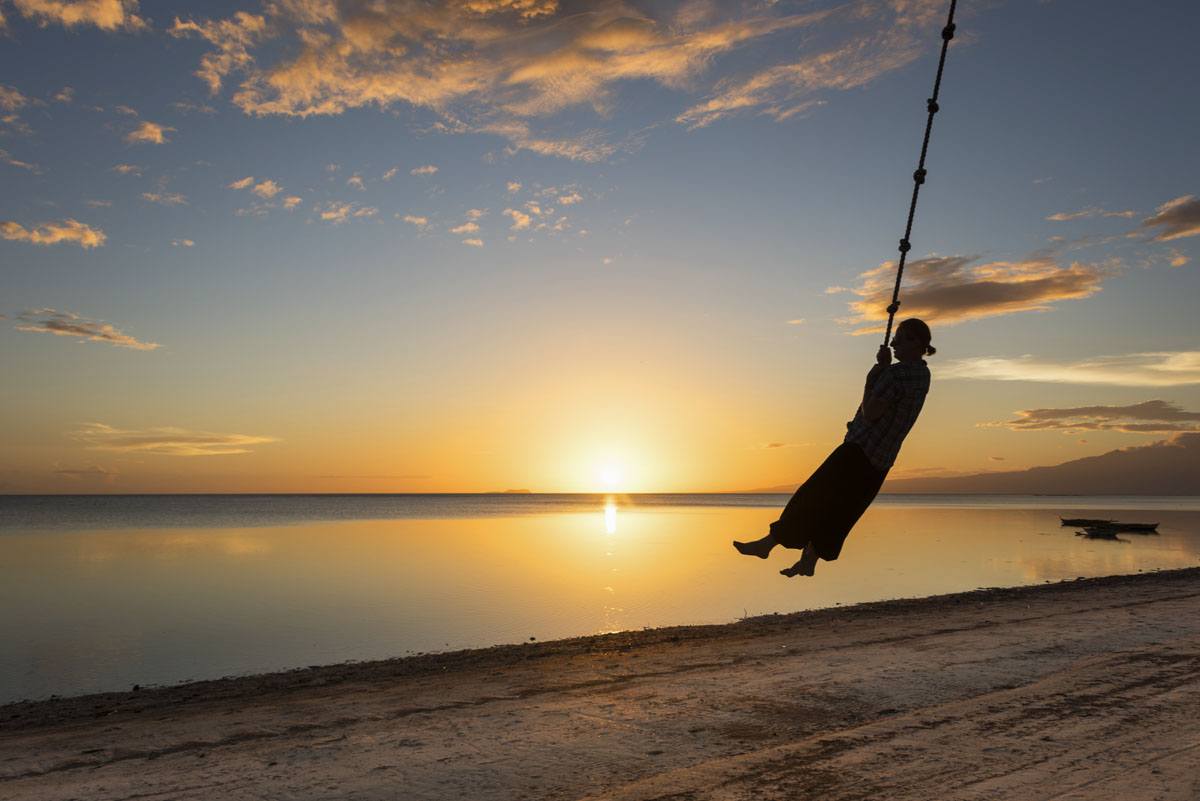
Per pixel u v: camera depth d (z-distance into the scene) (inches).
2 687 546.9
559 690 409.1
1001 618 624.7
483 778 267.3
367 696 419.8
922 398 198.7
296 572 1278.3
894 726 314.2
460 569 1325.0
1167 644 476.7
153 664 617.0
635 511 5738.2
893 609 731.4
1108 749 275.4
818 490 199.0
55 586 1105.4
